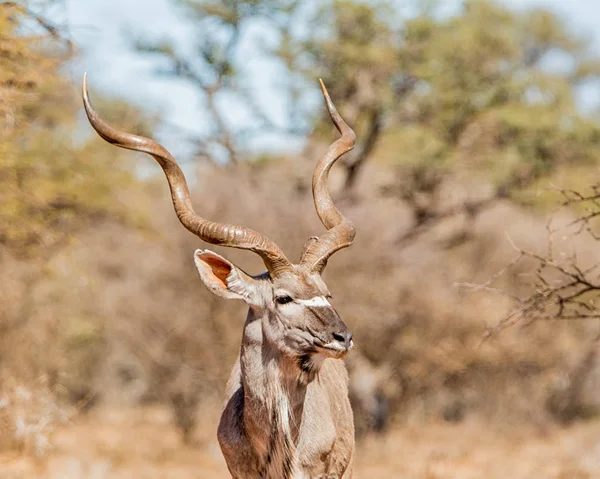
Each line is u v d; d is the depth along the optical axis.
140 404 78.50
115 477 44.41
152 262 61.66
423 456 55.06
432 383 64.88
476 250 70.25
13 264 49.06
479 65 78.62
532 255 26.16
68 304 55.31
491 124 78.69
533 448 60.72
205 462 52.91
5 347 47.00
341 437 22.31
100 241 63.50
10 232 40.53
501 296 64.69
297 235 58.56
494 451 58.97
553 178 76.00
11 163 34.91
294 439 20.56
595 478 44.56
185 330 59.12
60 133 50.69
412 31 76.19
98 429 67.06
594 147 77.31
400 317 61.53
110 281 62.16
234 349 59.12
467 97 76.38
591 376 73.00
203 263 20.45
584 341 69.81
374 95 75.12
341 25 76.75
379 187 74.38
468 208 73.62
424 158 74.75
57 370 49.16
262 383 20.47
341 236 21.14
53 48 33.66
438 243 71.69
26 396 36.06
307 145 77.00
